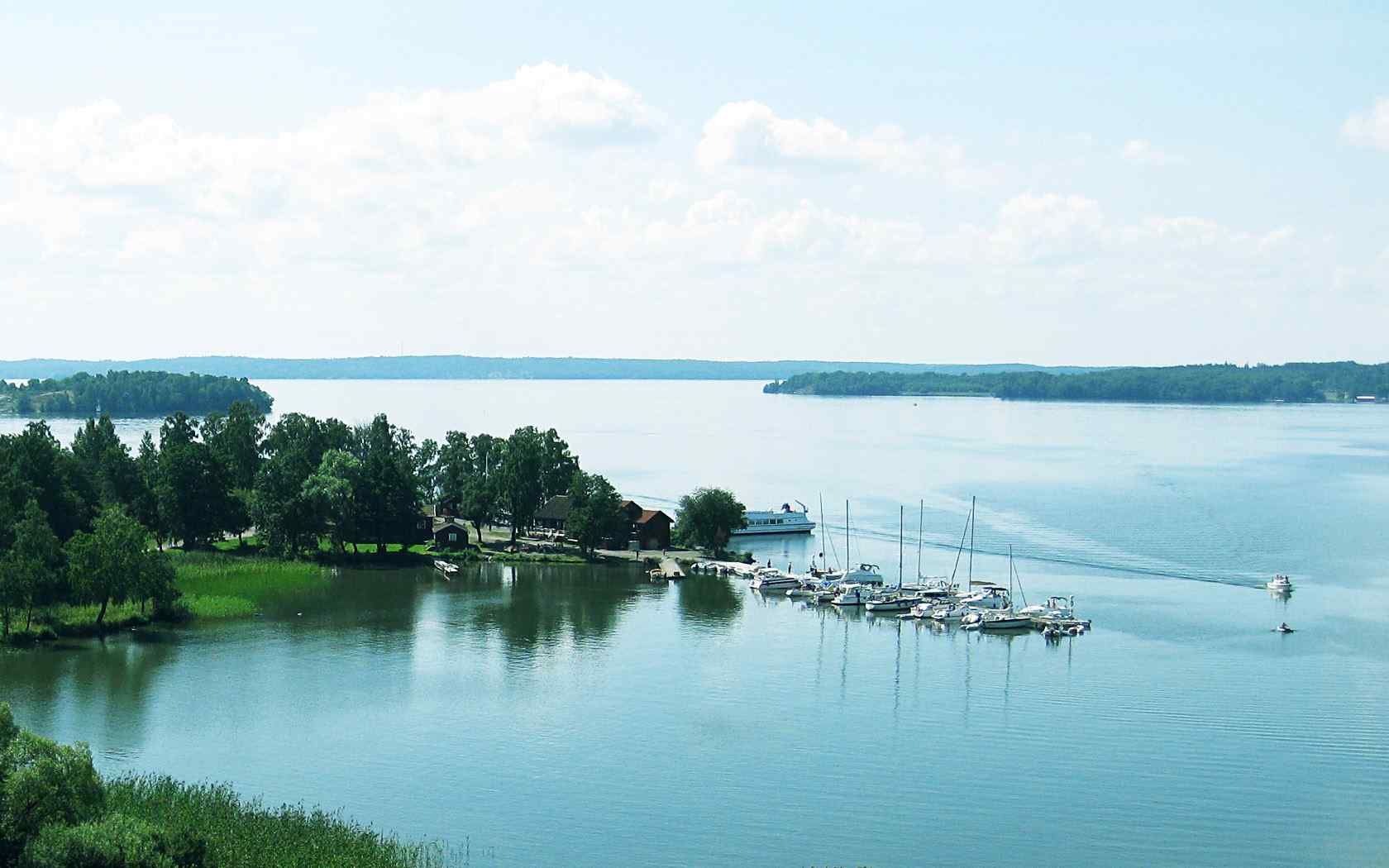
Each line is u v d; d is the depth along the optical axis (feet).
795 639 481.05
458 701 385.91
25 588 436.35
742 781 319.68
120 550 464.65
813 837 285.43
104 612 465.06
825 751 343.46
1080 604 549.54
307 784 312.91
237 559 606.55
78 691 386.93
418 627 491.31
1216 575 623.36
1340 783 320.29
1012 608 519.60
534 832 286.25
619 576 626.64
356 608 526.16
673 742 349.82
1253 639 478.59
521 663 434.71
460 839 281.13
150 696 383.65
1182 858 277.03
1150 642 474.90
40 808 224.53
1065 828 291.79
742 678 419.95
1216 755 341.00
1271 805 306.14
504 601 549.95
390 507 653.71
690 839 283.38
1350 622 509.35
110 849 216.33
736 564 646.33
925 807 303.48
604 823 291.99
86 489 597.93
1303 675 424.05
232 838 261.85
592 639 475.31
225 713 368.68
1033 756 340.39
